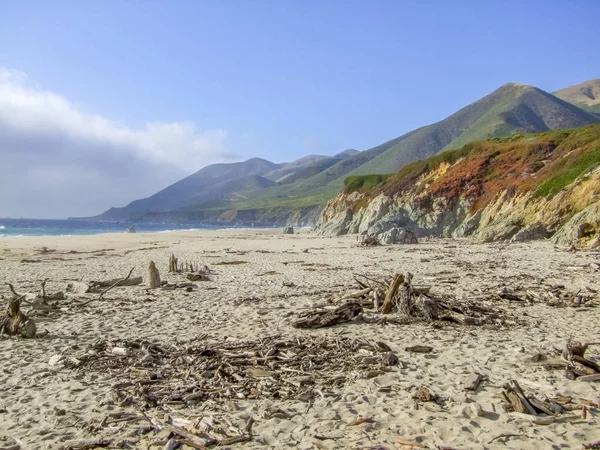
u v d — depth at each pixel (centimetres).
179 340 1113
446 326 1225
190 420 666
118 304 1593
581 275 2098
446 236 5512
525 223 4409
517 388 730
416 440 602
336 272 2452
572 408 699
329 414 685
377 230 5788
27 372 884
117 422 666
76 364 916
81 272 2559
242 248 4497
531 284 1884
